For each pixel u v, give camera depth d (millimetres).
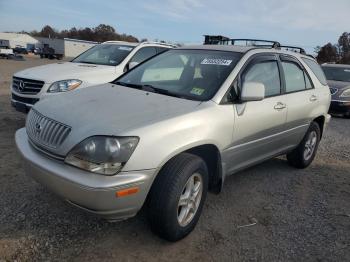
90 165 2910
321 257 3477
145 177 3014
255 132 4277
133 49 8062
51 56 65250
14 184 4336
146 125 3109
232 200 4520
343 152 7340
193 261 3234
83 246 3289
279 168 5898
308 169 6020
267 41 5410
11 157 5184
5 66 30391
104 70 7281
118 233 3531
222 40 5707
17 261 3006
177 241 3486
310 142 5871
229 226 3885
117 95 3867
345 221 4238
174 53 4840
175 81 4262
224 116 3750
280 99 4758
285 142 5156
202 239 3586
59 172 2986
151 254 3270
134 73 4766
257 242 3633
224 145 3795
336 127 10336
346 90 11992
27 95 6504
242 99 3918
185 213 3441
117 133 2969
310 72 5738
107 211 2939
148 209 3262
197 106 3623
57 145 3111
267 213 4262
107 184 2855
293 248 3586
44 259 3066
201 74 4195
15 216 3648
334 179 5633
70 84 6555
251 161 4496
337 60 62062
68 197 2984
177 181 3186
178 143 3234
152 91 4074
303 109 5273
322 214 4367
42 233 3414
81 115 3250
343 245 3719
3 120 7301
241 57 4332
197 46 4883
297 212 4363
